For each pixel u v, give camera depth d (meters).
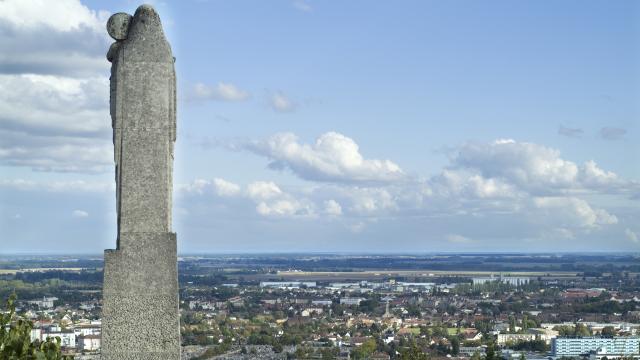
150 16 26.09
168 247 25.86
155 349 25.69
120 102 25.94
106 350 25.62
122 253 25.75
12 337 25.94
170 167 26.16
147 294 25.77
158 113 26.02
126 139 25.89
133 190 25.86
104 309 25.67
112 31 26.27
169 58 26.12
